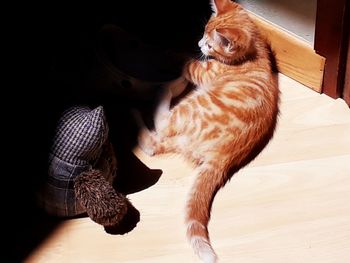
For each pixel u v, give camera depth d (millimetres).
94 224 901
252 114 963
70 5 1194
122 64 1064
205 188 915
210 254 844
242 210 907
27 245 885
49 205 886
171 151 980
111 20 1177
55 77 1021
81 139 847
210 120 957
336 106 1035
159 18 1184
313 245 866
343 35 966
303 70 1052
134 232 890
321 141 987
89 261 864
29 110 901
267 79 1013
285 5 1032
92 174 852
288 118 1020
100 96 1047
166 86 1018
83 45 1052
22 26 1155
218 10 1058
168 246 873
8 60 1076
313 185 933
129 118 1019
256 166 959
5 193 934
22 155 871
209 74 1029
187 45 1134
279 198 919
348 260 850
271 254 859
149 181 952
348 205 906
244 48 1006
